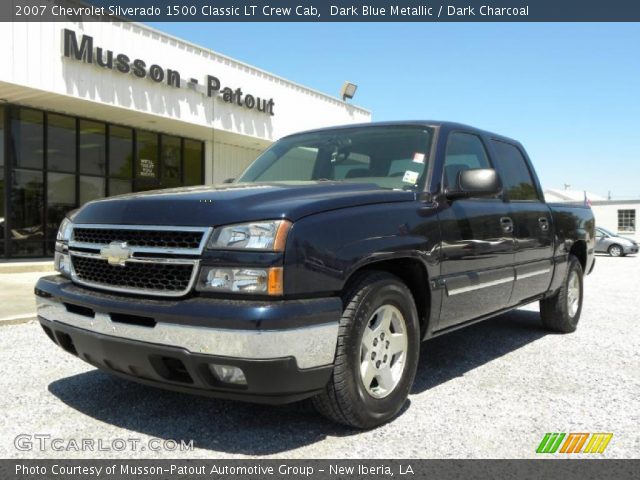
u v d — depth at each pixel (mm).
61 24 12242
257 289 2605
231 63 16797
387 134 4254
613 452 2920
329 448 2916
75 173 14742
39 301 3404
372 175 4000
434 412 3467
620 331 6117
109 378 4062
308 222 2766
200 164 18359
